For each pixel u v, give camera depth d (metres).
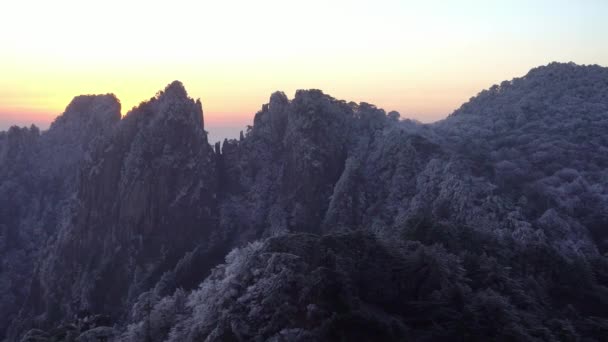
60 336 90.69
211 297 68.44
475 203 139.25
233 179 180.12
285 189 172.38
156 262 157.88
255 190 175.88
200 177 172.38
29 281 190.50
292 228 160.62
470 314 61.00
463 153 176.88
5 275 191.00
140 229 163.88
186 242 163.50
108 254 163.38
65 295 162.75
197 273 142.88
